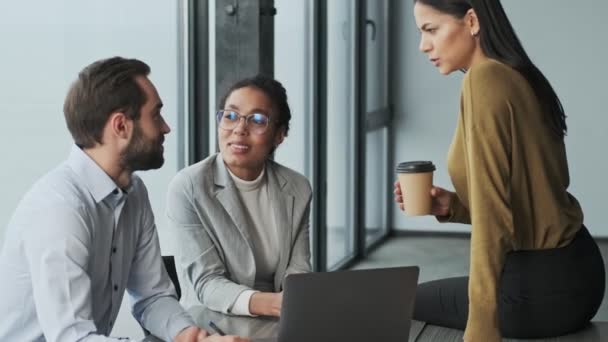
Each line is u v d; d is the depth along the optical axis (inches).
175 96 150.4
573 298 105.0
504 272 105.3
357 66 253.3
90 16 128.6
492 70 99.5
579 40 277.7
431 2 104.8
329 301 83.9
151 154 89.1
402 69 290.2
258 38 155.5
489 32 101.8
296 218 115.0
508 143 99.3
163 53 146.6
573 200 108.1
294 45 206.1
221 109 112.0
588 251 107.2
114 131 87.6
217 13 156.4
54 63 121.3
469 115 99.5
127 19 137.3
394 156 293.9
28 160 116.8
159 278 99.3
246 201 112.8
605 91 278.1
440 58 106.0
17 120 114.9
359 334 85.4
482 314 99.8
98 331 93.1
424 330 109.7
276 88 112.3
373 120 270.2
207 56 155.1
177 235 110.3
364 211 260.8
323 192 224.2
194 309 108.2
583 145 281.9
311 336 84.4
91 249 88.1
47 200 85.5
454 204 112.9
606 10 275.3
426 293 112.4
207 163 112.3
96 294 91.7
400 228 296.5
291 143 207.2
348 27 248.1
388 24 285.7
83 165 88.5
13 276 86.1
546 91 101.6
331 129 237.5
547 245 104.3
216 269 109.4
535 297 104.7
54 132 121.5
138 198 97.6
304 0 211.0
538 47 280.5
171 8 148.3
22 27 115.4
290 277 82.6
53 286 83.3
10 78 113.5
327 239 237.3
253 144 110.0
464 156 106.0
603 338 106.1
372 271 84.4
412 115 291.1
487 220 99.0
